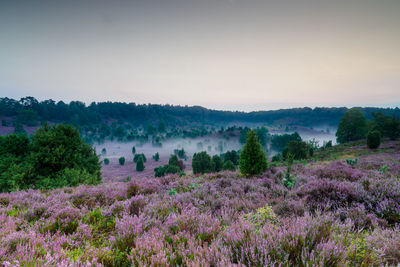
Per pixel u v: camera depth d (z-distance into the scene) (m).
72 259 2.04
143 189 6.65
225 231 2.90
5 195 5.71
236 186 6.80
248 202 4.96
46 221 3.69
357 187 5.01
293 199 5.04
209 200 5.23
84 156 17.84
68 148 16.19
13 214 4.14
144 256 2.19
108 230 3.61
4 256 2.21
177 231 3.13
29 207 4.61
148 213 4.04
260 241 2.32
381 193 4.49
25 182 13.48
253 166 9.05
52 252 2.50
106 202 5.34
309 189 5.40
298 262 2.05
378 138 40.62
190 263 2.01
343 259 2.03
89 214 4.22
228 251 2.26
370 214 3.62
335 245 2.24
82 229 3.30
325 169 9.13
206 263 1.97
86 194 5.91
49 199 5.44
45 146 15.19
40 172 14.63
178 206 4.46
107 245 2.80
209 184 7.18
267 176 8.90
